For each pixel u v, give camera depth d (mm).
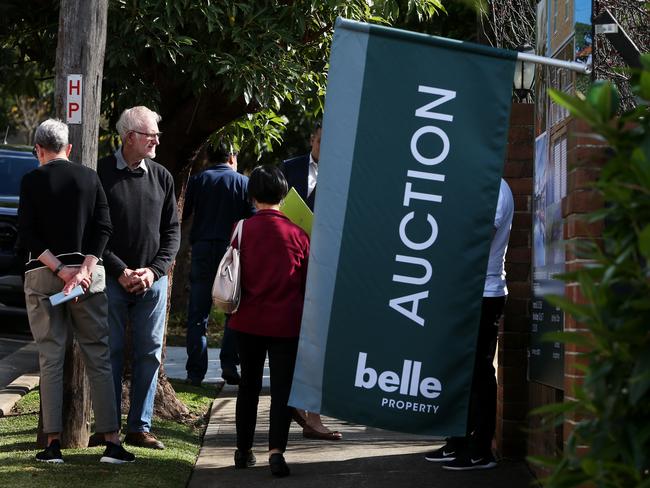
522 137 15359
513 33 18297
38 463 14562
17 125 69562
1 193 32812
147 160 16328
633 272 5746
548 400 13469
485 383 14469
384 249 11820
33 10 21125
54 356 14844
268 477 14328
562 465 5992
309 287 11938
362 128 11789
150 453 15703
